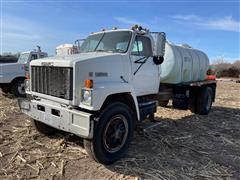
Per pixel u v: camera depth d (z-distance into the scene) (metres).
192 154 5.16
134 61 5.18
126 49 5.10
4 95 11.77
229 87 20.72
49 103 4.64
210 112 9.55
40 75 4.82
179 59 7.93
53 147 5.05
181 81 8.23
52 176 4.00
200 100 8.79
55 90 4.49
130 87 4.77
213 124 7.69
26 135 5.68
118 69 4.82
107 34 5.59
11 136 5.62
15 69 11.30
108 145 4.45
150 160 4.72
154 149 5.28
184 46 9.11
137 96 5.38
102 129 4.25
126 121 4.67
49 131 5.64
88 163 4.47
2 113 7.80
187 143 5.77
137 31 5.28
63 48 6.29
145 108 5.59
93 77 4.39
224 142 6.02
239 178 4.24
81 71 4.23
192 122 7.78
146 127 5.96
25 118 7.27
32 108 4.95
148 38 5.56
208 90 9.01
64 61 4.29
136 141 5.69
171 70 7.80
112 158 4.48
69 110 4.21
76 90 4.20
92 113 4.20
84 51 5.77
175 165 4.57
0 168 4.18
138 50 5.32
